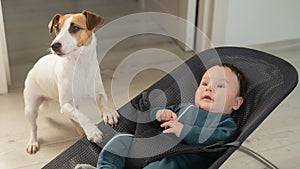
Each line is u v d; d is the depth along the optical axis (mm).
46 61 1666
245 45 2666
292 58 2578
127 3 3271
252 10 2551
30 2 3271
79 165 1270
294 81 1327
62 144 1807
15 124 1925
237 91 1441
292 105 2092
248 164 1686
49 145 1796
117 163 1360
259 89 1404
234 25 2562
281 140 1842
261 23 2623
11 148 1774
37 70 1679
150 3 3086
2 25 2064
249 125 1250
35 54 2525
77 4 3244
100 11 3129
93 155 1380
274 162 1711
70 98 1590
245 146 1798
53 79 1616
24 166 1682
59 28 1441
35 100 1727
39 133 1866
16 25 2887
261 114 1247
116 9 3166
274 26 2668
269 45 2719
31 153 1744
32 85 1706
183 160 1339
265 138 1852
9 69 2221
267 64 1446
